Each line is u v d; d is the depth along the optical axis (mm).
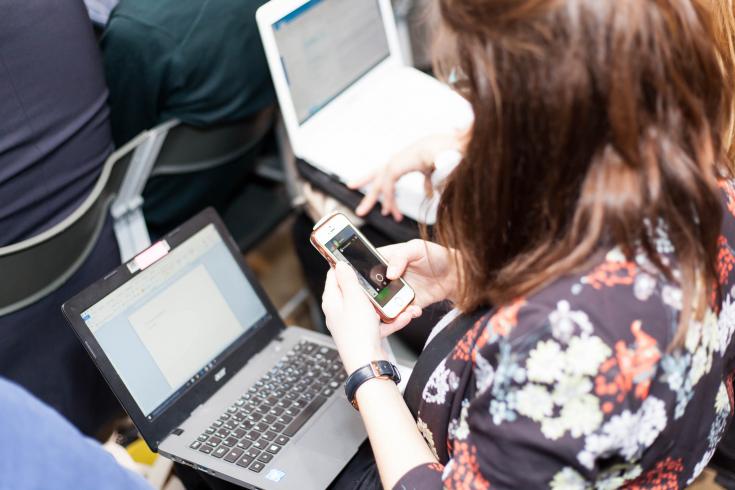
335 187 1446
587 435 673
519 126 672
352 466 1057
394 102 1553
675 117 653
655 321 675
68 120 1139
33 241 1134
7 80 1039
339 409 1097
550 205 686
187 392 1119
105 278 1079
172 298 1140
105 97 1236
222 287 1197
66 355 1292
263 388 1144
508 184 700
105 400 1401
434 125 1479
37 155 1104
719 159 777
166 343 1116
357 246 999
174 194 1491
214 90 1325
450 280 1042
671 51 632
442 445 875
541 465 694
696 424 769
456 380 810
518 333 684
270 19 1320
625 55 621
